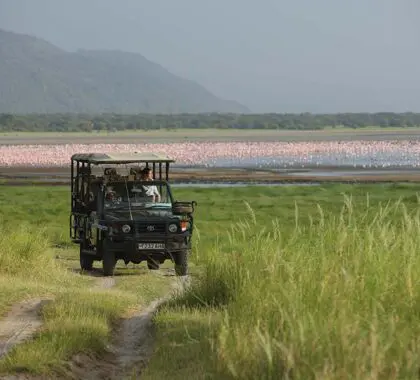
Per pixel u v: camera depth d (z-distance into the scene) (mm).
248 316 26172
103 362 27234
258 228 89875
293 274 28172
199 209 117500
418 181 184250
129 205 56969
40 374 23750
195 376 22953
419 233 29234
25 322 32875
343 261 27938
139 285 48844
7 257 51250
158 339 29891
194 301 37406
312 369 19281
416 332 22312
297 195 141250
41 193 148000
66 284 50375
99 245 56812
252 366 21328
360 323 22594
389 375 19406
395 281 26031
